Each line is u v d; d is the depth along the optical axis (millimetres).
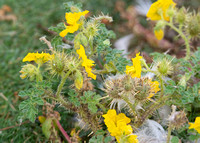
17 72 560
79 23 412
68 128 481
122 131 397
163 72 402
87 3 604
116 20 618
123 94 406
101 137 409
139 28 619
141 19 629
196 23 461
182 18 461
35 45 600
